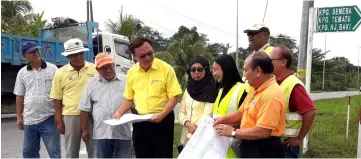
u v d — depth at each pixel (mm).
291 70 3135
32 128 4484
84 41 10250
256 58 2521
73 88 4242
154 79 3480
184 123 3510
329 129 7859
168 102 3457
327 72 45062
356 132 7270
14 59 9172
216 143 2723
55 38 10781
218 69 3018
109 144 3822
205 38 21984
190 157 2742
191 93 3494
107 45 10461
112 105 3814
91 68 4352
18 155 6000
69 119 4242
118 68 10711
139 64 3551
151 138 3566
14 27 15664
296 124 3021
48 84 4484
